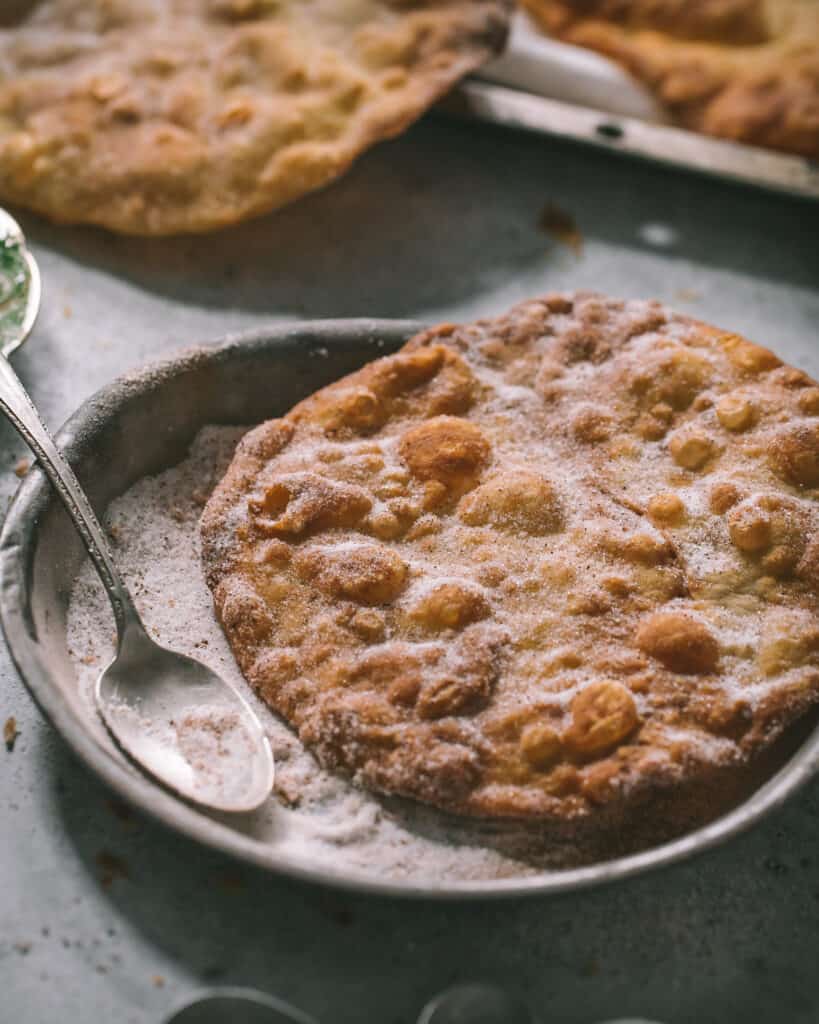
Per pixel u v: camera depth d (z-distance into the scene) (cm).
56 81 65
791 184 69
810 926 46
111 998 43
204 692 47
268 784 45
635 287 67
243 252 66
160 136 63
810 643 46
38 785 47
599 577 47
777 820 48
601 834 45
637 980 45
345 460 50
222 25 67
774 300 67
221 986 44
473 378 52
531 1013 44
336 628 47
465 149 72
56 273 64
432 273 66
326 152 63
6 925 44
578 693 45
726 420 50
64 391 59
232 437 54
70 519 49
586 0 74
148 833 46
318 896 45
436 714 45
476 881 42
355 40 66
